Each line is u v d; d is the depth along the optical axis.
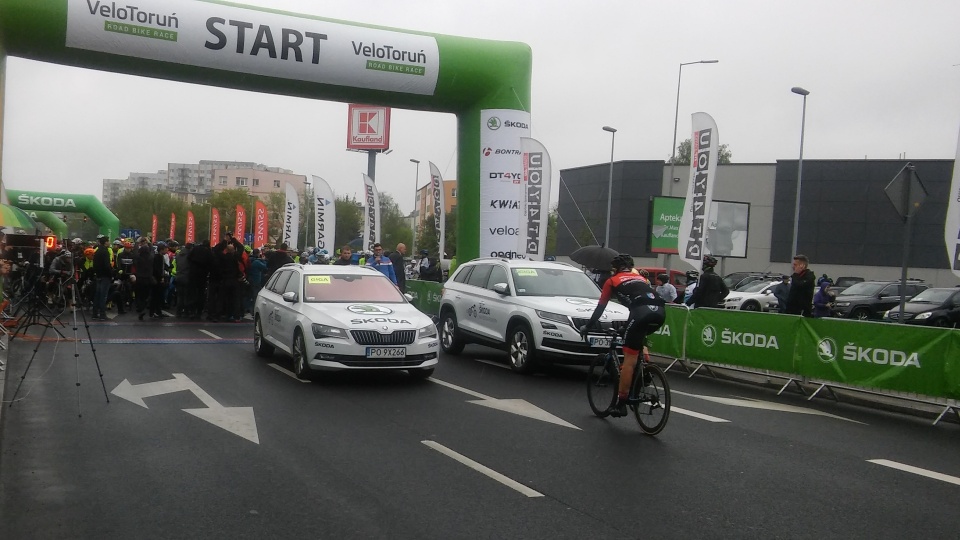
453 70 17.59
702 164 14.73
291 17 16.38
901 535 5.33
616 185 51.56
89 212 50.41
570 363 11.80
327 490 5.95
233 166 170.00
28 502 5.53
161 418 8.35
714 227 36.56
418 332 10.89
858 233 46.62
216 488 5.94
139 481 6.08
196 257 19.94
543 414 9.12
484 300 13.57
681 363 13.68
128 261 21.39
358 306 11.38
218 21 15.61
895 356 10.20
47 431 7.67
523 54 18.45
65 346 13.93
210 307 19.77
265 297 13.28
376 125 51.28
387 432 7.97
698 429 8.70
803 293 12.56
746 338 12.33
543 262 13.94
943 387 9.64
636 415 8.43
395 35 17.17
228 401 9.36
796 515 5.70
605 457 7.22
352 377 11.48
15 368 11.38
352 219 75.19
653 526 5.34
